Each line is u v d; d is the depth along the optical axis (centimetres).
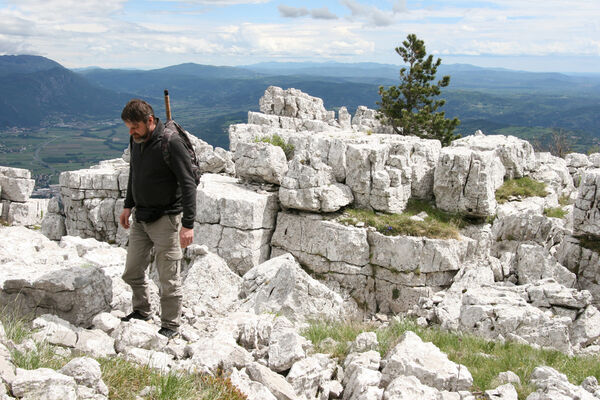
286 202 1817
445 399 584
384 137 2127
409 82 4631
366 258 1750
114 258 990
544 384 684
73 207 2292
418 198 1953
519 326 1025
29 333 632
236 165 2031
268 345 767
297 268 1123
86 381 502
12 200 2552
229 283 1220
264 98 3753
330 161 1927
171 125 712
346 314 1149
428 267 1669
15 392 444
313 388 659
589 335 1136
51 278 739
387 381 657
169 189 717
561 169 2586
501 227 1812
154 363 618
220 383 585
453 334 960
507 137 2477
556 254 1745
